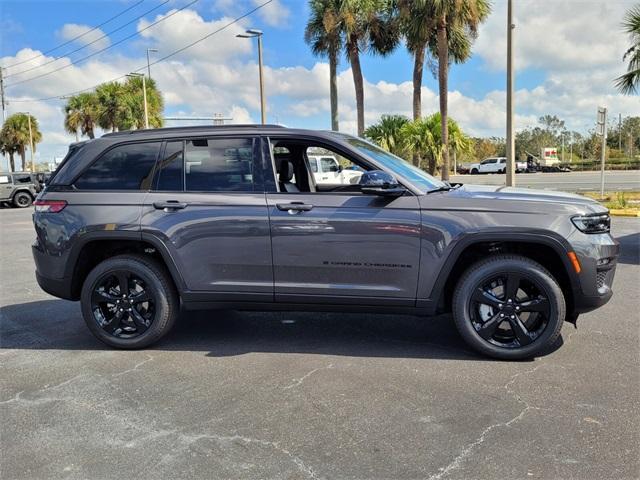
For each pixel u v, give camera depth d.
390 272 4.34
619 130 70.50
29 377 4.20
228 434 3.24
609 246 4.24
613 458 2.90
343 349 4.69
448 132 21.84
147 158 4.73
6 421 3.46
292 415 3.47
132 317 4.75
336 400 3.67
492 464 2.87
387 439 3.14
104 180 4.75
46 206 4.80
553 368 4.15
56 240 4.72
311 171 5.21
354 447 3.06
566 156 76.06
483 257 4.40
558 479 2.72
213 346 4.83
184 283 4.60
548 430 3.21
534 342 4.27
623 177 33.47
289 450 3.05
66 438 3.23
